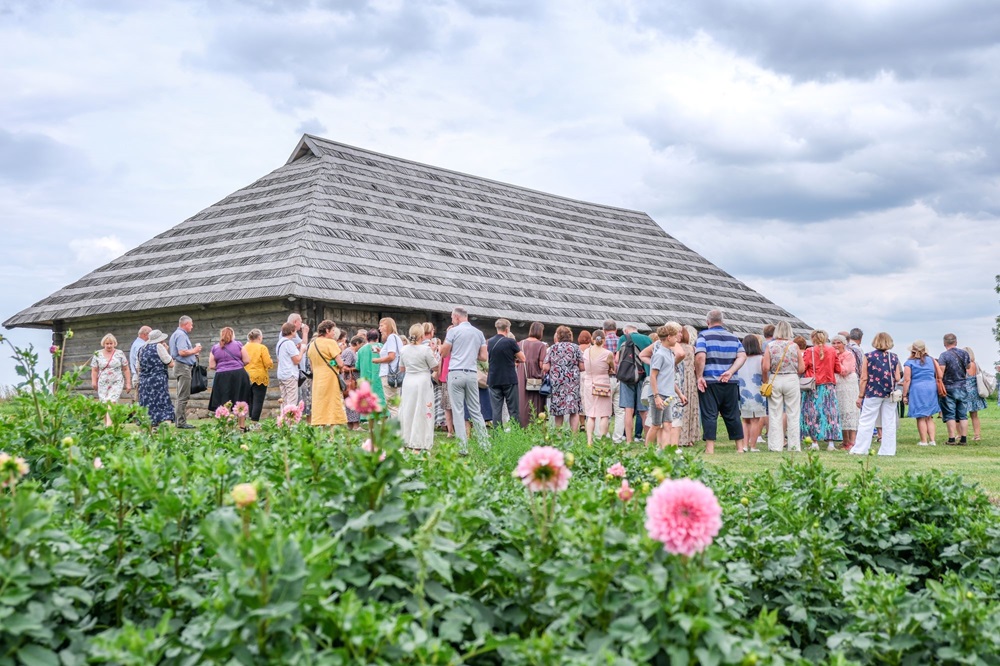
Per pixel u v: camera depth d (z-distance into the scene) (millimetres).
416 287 23406
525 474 3527
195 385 15766
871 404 13812
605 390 13438
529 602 3527
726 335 13477
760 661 2838
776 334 14328
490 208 32188
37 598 3037
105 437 6152
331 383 12859
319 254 22312
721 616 3146
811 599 4516
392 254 24609
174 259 24531
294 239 22656
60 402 6035
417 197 29469
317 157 28688
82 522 3949
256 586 2635
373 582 3037
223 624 2598
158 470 4051
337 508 3396
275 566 2650
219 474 4086
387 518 3221
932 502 5891
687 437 15562
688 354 15359
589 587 3227
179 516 3736
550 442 7980
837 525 5508
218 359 14969
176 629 3375
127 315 23969
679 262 37438
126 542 3826
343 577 3078
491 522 4020
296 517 3539
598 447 7391
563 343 15234
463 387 12406
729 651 2754
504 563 3521
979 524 5227
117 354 15047
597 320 27906
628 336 13750
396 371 13883
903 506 5848
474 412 12562
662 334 11859
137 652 2668
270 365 15547
